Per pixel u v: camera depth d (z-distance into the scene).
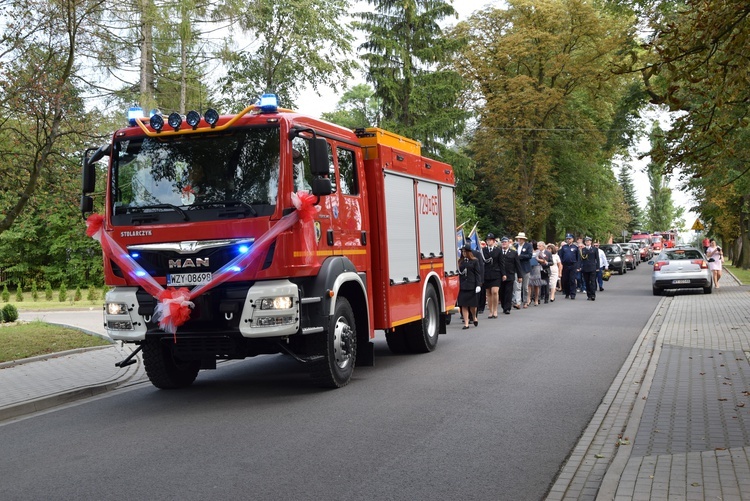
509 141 46.34
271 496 5.63
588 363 11.95
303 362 9.47
